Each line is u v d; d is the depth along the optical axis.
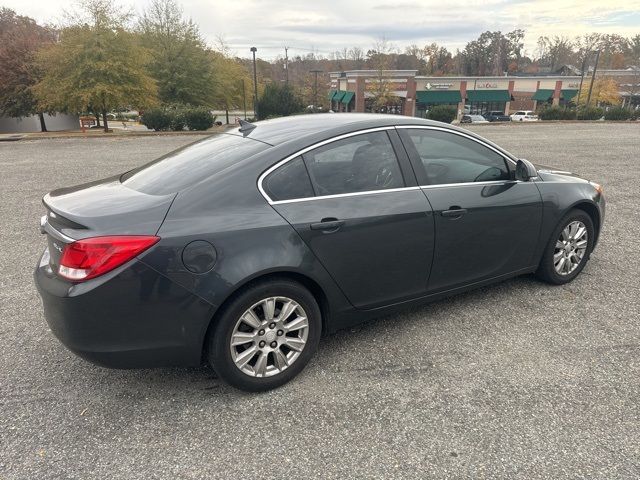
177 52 36.09
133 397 2.77
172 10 36.25
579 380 2.86
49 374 2.99
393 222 3.03
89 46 25.12
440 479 2.16
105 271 2.34
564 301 3.91
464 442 2.38
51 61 25.34
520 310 3.76
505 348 3.22
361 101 54.03
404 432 2.46
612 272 4.52
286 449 2.36
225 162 2.82
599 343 3.27
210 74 37.47
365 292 3.07
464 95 56.84
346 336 3.41
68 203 2.67
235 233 2.56
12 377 2.96
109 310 2.38
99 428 2.51
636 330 3.45
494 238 3.56
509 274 3.80
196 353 2.59
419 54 95.25
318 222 2.78
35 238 5.71
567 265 4.16
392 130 3.22
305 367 3.04
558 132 23.36
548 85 58.22
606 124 30.70
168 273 2.42
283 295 2.73
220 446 2.38
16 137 20.89
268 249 2.62
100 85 24.41
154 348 2.50
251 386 2.75
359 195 2.97
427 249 3.23
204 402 2.72
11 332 3.50
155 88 27.53
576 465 2.22
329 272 2.86
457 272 3.46
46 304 2.48
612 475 2.17
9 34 35.47
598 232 4.37
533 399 2.70
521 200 3.65
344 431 2.47
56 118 42.72
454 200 3.30
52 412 2.63
